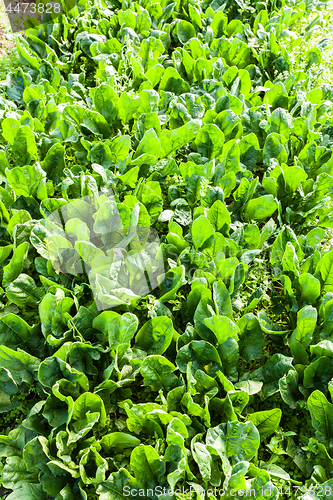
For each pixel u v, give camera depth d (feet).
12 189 9.05
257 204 9.13
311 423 7.01
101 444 6.57
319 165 10.25
